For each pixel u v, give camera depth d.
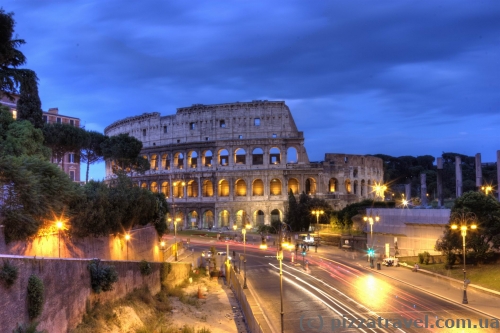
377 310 49.28
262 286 66.19
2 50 47.97
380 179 179.50
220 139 157.50
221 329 46.59
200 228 155.62
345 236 108.62
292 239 122.94
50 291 30.17
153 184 168.38
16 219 32.97
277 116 157.25
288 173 152.00
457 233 67.81
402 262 80.88
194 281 73.31
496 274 61.31
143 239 69.56
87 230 46.38
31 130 54.69
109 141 116.50
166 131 168.75
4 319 24.61
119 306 41.69
